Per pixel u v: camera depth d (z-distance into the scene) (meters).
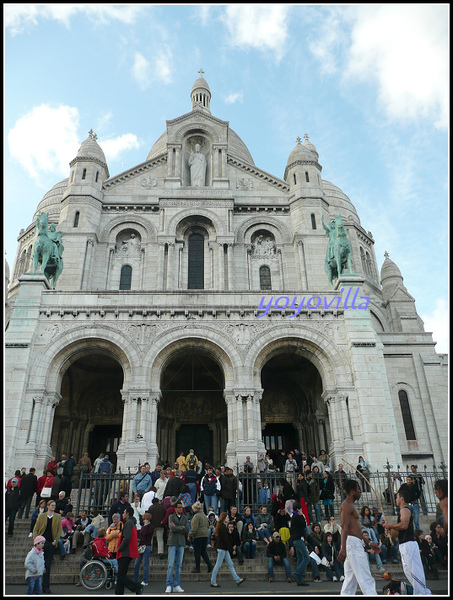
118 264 37.03
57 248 30.59
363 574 9.85
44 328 27.11
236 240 37.56
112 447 32.22
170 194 37.78
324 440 29.77
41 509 16.69
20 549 17.16
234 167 40.81
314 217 37.50
